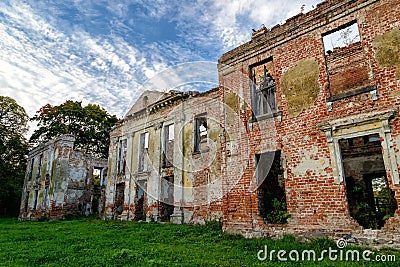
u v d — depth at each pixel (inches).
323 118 304.3
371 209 360.2
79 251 278.1
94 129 1209.4
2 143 1123.3
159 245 307.0
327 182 288.2
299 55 338.3
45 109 1195.3
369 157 408.5
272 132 342.0
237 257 240.5
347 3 307.4
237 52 401.1
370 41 287.3
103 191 956.6
